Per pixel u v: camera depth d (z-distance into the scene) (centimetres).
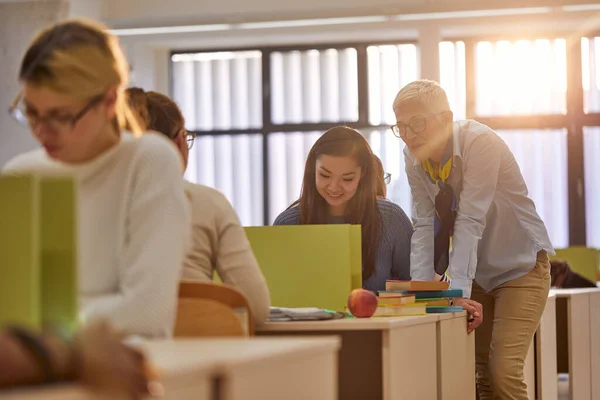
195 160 970
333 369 151
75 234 136
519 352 354
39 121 169
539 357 414
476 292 376
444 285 315
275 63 954
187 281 220
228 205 255
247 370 120
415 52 923
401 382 254
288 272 310
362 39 927
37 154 190
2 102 863
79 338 99
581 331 495
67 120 168
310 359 141
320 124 943
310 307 307
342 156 339
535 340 414
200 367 111
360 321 251
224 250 250
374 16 879
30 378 95
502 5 848
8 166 189
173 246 175
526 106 919
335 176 339
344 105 938
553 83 916
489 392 380
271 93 954
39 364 96
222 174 965
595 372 516
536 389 414
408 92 352
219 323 215
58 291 137
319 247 308
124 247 178
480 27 884
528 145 922
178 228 178
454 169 352
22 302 135
